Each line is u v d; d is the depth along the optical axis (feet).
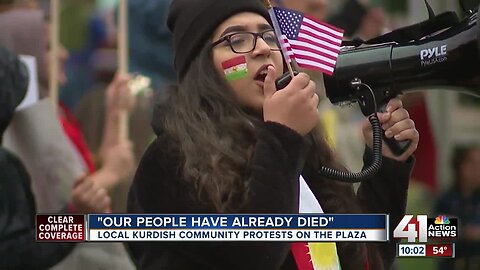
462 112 36.42
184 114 16.44
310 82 16.19
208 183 15.85
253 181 15.60
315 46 17.48
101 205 19.47
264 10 16.99
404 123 17.52
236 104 16.49
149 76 30.22
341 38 17.67
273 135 15.74
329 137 18.04
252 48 16.55
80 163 22.36
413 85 17.35
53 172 20.83
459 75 17.03
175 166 16.12
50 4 25.27
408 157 17.94
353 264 17.34
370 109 17.43
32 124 20.86
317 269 16.26
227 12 16.62
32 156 20.83
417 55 17.19
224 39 16.57
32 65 22.35
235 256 15.62
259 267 15.60
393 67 17.30
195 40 16.69
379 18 30.22
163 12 30.25
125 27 25.89
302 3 27.43
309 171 17.60
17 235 18.10
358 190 18.15
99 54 31.45
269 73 16.17
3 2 23.62
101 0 32.86
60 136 21.02
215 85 16.48
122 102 24.02
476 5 17.48
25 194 18.43
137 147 26.91
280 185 15.57
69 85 31.71
